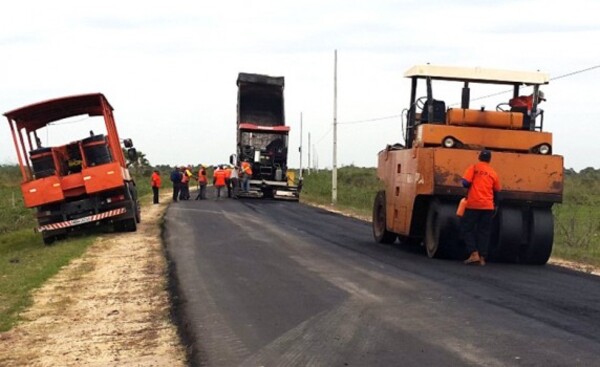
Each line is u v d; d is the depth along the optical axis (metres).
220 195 44.59
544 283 10.87
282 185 39.12
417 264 12.87
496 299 9.34
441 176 13.04
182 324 8.25
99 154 20.61
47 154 20.28
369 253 14.62
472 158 13.09
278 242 16.61
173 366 6.72
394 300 9.27
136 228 21.42
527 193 12.98
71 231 22.50
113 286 11.33
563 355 6.59
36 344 7.84
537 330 7.57
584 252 16.78
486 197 12.65
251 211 28.52
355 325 7.88
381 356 6.62
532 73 14.22
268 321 8.20
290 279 11.10
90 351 7.43
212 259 13.64
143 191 52.50
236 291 10.14
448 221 13.20
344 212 30.88
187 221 23.09
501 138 13.45
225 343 7.30
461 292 9.85
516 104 14.39
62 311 9.53
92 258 15.10
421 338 7.25
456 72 14.27
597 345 6.95
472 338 7.23
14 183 58.69
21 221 31.02
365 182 61.06
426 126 13.49
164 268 13.02
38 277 12.52
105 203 20.56
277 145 39.78
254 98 40.72
